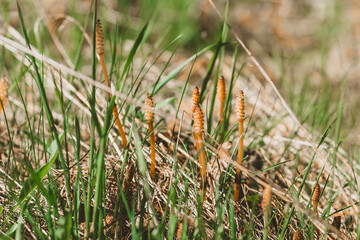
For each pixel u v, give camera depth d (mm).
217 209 461
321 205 530
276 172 559
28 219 464
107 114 438
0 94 518
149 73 733
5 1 780
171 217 440
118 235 473
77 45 838
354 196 528
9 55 690
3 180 501
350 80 858
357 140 638
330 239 483
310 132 626
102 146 425
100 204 442
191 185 508
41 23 681
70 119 612
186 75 871
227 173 506
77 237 443
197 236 466
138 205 485
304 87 713
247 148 569
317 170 571
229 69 824
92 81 444
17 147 571
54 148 479
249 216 486
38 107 634
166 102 575
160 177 519
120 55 604
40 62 538
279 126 657
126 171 496
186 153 497
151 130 484
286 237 488
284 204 503
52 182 460
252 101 717
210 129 535
